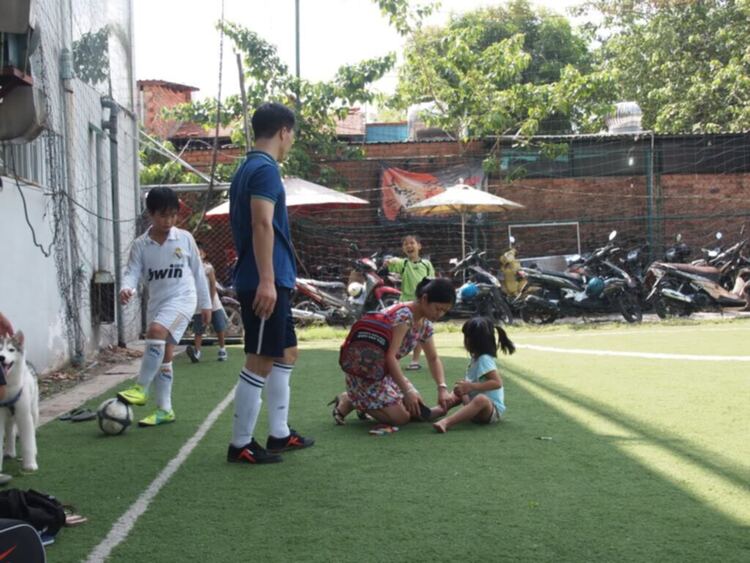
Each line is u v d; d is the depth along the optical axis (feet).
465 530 11.55
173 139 66.28
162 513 12.64
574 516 12.07
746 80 63.41
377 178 54.13
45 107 21.77
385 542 11.14
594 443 16.62
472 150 54.75
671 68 73.67
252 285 15.42
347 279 52.08
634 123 60.95
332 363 30.27
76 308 30.35
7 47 18.70
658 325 42.39
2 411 15.02
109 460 16.21
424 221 53.72
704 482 13.69
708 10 75.25
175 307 19.70
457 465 15.14
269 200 15.14
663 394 21.88
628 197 54.65
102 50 36.73
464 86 55.62
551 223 53.01
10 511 11.12
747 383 23.34
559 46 87.04
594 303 44.19
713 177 54.60
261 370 15.67
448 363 30.22
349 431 18.40
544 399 21.65
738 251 49.01
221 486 14.08
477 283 44.96
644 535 11.23
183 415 20.97
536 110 53.88
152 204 19.70
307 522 12.05
